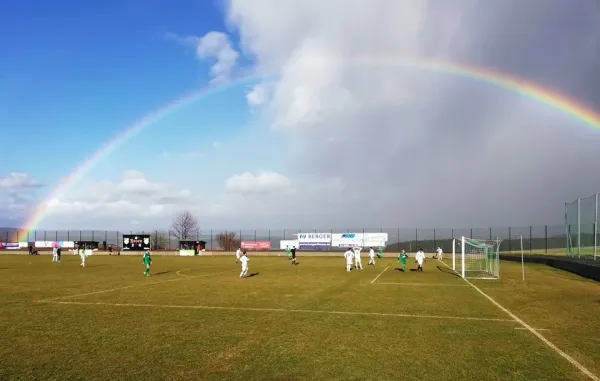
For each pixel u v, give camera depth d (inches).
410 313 625.0
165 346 432.5
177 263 2124.8
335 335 480.1
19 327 531.5
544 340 454.9
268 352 407.8
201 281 1150.3
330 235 3255.4
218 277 1283.2
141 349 421.1
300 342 447.2
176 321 566.9
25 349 423.2
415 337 469.7
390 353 402.9
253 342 447.8
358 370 351.6
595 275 1136.2
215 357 391.9
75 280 1186.6
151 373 347.6
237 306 695.1
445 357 389.4
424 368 356.5
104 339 464.4
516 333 489.1
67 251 3695.9
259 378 333.4
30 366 367.9
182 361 379.9
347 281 1142.3
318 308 671.8
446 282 1107.3
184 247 3176.7
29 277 1291.8
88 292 897.5
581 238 1558.8
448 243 3105.3
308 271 1542.8
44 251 3750.0
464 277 1253.1
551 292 879.1
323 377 335.0
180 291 910.4
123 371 353.1
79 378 337.1
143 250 3427.7
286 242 3336.6
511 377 334.0
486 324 542.0
